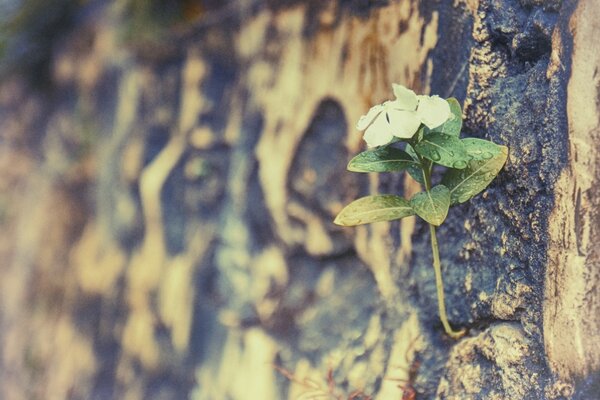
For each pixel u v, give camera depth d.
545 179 0.53
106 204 0.92
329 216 0.69
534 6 0.55
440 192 0.55
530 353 0.54
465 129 0.59
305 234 0.70
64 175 1.03
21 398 0.99
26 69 1.13
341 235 0.69
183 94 0.82
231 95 0.77
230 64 0.78
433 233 0.57
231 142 0.76
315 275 0.70
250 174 0.74
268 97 0.73
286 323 0.71
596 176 0.51
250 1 0.76
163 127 0.84
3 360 1.06
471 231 0.59
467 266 0.59
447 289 0.61
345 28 0.68
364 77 0.66
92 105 0.99
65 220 1.02
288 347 0.70
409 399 0.60
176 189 0.81
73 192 1.01
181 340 0.79
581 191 0.52
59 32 1.07
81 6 1.03
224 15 0.78
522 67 0.56
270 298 0.72
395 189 0.64
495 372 0.56
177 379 0.79
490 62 0.57
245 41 0.76
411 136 0.53
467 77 0.59
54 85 1.09
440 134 0.54
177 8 0.83
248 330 0.73
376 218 0.56
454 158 0.54
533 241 0.54
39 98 1.13
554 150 0.53
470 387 0.58
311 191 0.70
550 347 0.53
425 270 0.62
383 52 0.65
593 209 0.51
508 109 0.56
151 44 0.85
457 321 0.60
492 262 0.57
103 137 0.95
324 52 0.69
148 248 0.83
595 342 0.51
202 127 0.79
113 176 0.91
